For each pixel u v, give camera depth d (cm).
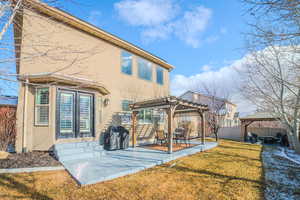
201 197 387
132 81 1145
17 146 665
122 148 932
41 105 693
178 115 1739
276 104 1054
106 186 439
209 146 1075
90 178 461
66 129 730
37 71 720
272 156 903
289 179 525
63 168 575
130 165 596
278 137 1641
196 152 920
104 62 979
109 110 971
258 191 429
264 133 1866
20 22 432
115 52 1052
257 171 600
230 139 1802
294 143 1040
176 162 699
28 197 370
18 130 671
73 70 825
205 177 521
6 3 301
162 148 962
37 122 691
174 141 1322
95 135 818
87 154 708
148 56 1268
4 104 816
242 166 660
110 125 966
